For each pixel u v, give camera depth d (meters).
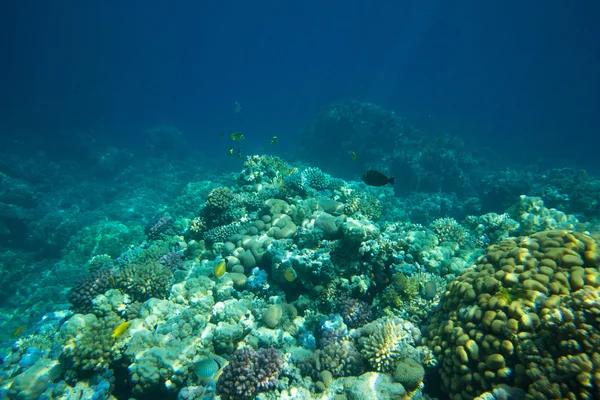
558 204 14.98
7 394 5.18
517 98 87.56
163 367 5.14
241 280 7.08
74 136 36.69
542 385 3.18
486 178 21.41
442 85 93.94
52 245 17.39
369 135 26.48
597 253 3.97
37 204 21.94
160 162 36.16
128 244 12.61
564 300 3.50
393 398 4.24
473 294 4.36
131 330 6.02
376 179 6.27
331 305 6.27
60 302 11.20
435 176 21.14
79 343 5.65
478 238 8.53
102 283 7.45
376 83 86.75
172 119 75.44
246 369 4.75
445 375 4.26
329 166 27.69
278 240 7.47
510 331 3.67
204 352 5.56
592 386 2.88
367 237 6.53
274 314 6.14
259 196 9.74
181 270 7.98
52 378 5.59
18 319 11.47
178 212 14.47
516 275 4.12
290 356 5.35
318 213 8.31
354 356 4.85
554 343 3.35
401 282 5.91
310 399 4.54
